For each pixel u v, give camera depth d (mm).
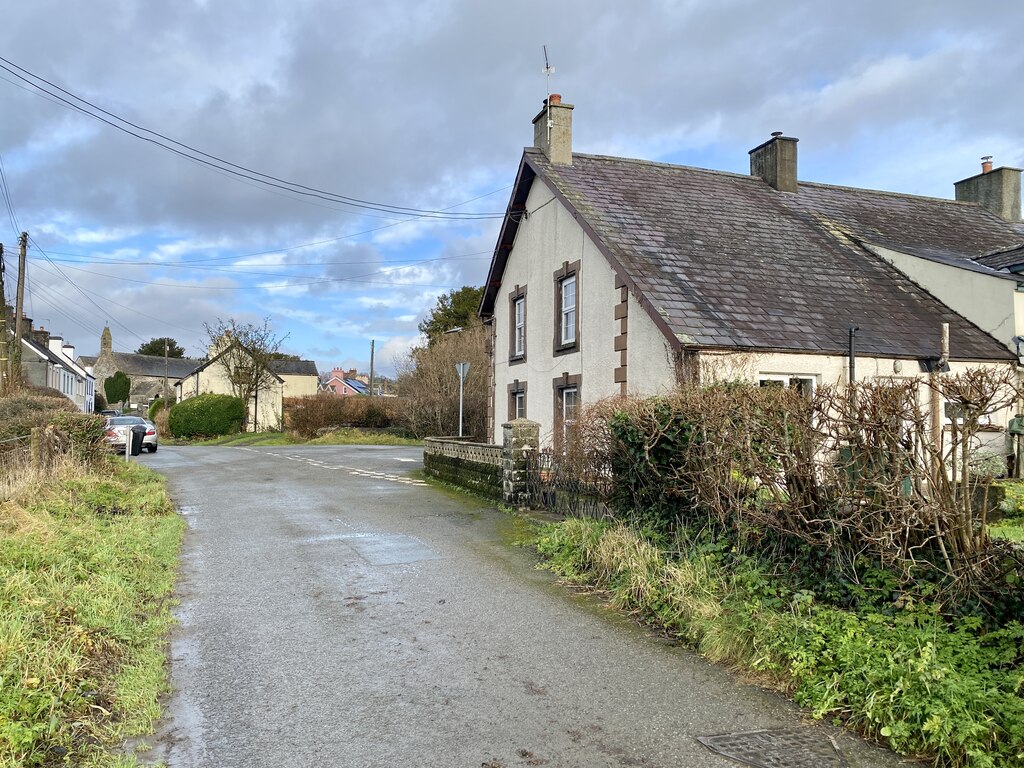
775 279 14188
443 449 16250
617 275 13758
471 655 5469
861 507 5422
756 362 11812
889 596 5234
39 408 18719
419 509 12250
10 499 9352
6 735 3748
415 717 4414
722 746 4051
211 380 53594
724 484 6566
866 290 14742
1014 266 14641
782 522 6082
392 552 8945
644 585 6598
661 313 11969
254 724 4324
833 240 16750
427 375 36594
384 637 5867
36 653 4574
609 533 7836
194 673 5125
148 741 4109
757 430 6203
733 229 15992
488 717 4414
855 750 4008
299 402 39469
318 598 6973
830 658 4746
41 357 44031
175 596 7012
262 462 22703
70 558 7020
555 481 10891
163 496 12641
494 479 12984
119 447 24562
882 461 5262
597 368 14492
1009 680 4059
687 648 5633
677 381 11117
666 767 3822
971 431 4895
